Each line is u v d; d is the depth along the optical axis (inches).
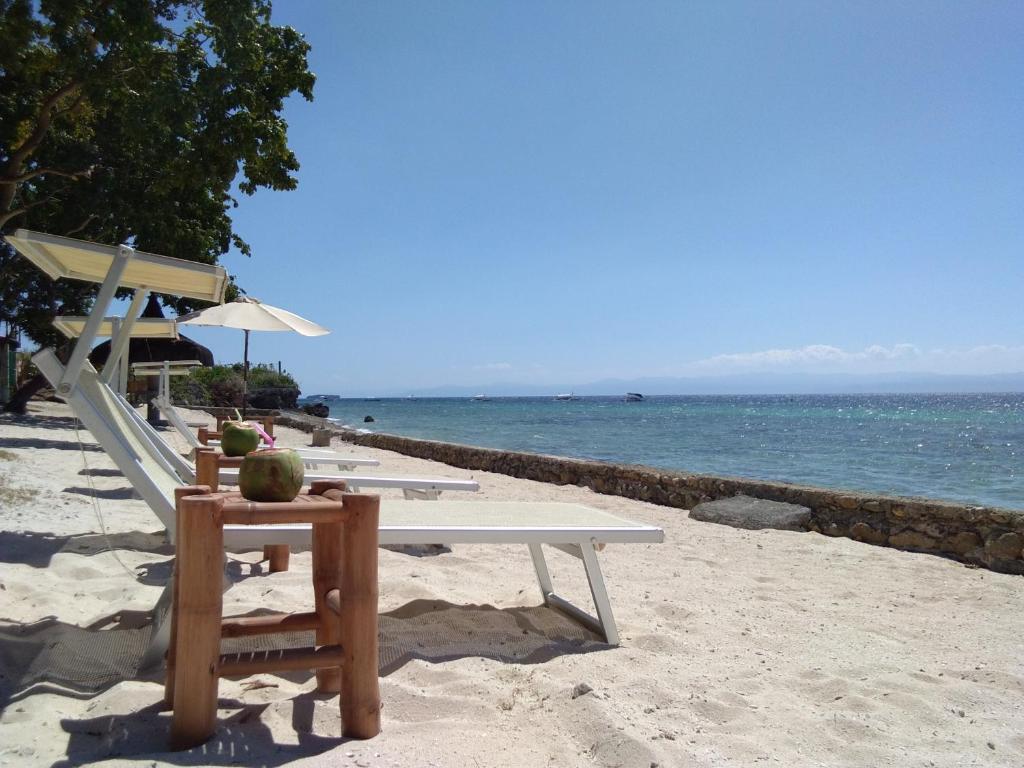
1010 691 107.1
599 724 86.2
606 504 316.8
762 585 173.0
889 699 101.6
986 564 200.5
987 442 961.5
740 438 1063.0
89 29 373.7
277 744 77.4
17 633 107.9
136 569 151.8
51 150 513.3
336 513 80.6
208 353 454.3
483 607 140.5
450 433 1215.6
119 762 70.7
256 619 88.7
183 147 424.2
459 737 81.6
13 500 218.2
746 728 90.4
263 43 434.6
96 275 124.6
